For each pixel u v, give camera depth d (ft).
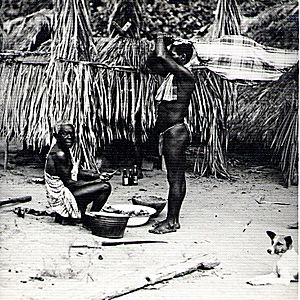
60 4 18.35
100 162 20.51
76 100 18.24
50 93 18.40
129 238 13.93
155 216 16.14
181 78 14.40
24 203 16.88
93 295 10.57
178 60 14.74
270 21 21.74
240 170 21.58
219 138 21.13
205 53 19.22
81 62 18.33
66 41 18.28
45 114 18.48
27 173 20.25
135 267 12.06
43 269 11.73
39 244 13.15
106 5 22.06
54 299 10.41
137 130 20.40
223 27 20.07
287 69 19.17
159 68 14.56
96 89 18.80
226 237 14.29
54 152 14.67
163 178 20.68
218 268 12.37
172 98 14.56
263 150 21.97
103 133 19.21
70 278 11.44
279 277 11.76
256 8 21.88
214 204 17.30
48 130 18.42
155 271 11.75
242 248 13.53
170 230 14.64
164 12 23.22
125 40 20.31
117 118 19.33
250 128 21.93
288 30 21.56
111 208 15.51
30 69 19.11
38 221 15.06
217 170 20.93
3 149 22.24
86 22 18.71
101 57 19.79
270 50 19.24
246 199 17.95
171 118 14.52
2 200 16.63
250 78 19.12
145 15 22.59
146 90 19.85
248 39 19.43
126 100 19.56
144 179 20.45
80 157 18.24
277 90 21.08
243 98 21.93
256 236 14.35
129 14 21.68
